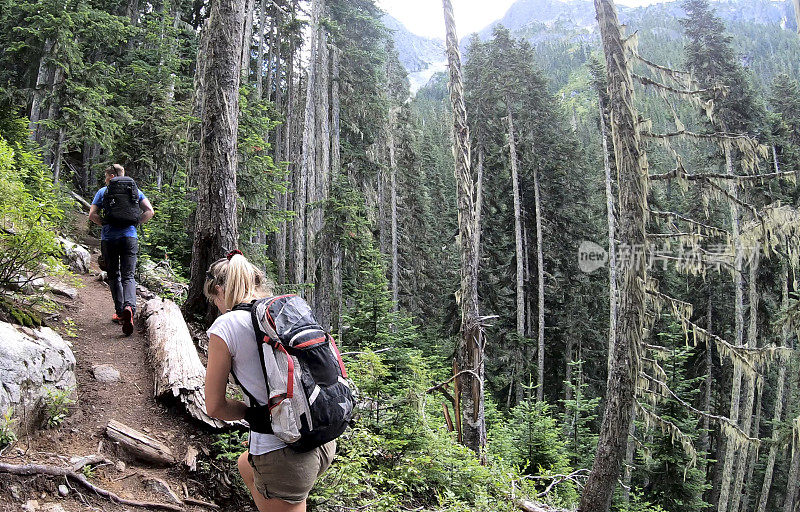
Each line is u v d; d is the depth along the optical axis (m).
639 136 8.36
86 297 7.25
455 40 10.53
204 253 6.57
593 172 32.31
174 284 9.24
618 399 8.15
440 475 6.37
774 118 26.62
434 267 36.00
